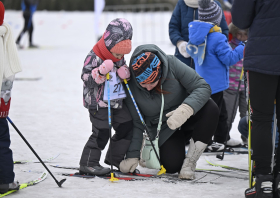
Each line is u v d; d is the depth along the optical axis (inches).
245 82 377.1
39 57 1779.0
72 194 365.1
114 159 430.3
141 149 427.2
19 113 753.0
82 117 732.7
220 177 425.7
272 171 364.2
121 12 3570.4
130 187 386.3
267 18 337.4
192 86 420.2
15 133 604.7
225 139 547.8
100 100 406.3
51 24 3157.0
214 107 420.5
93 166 420.2
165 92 417.1
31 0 2138.3
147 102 422.0
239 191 377.1
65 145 547.8
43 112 767.7
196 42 510.6
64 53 1934.1
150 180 412.2
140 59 394.6
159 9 3695.9
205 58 522.3
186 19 575.5
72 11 3914.9
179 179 416.5
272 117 357.1
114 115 422.9
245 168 462.6
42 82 1150.3
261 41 339.3
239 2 350.0
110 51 396.8
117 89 408.5
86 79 400.5
